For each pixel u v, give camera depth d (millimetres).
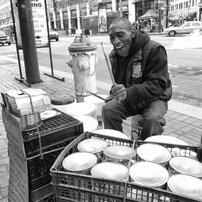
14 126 1531
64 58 12875
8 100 1569
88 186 1189
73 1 58562
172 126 3785
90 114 2693
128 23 2184
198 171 1271
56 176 1229
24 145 1455
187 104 4766
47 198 1597
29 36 6734
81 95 4156
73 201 1229
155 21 37781
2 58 14055
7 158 2924
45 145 1536
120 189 1132
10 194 1854
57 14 67250
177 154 1540
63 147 1611
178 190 1110
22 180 1586
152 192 1078
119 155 1411
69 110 2721
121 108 2451
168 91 2549
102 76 7590
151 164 1299
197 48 13672
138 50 2256
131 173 1229
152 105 2418
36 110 1506
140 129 2438
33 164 1501
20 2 6527
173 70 8078
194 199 1011
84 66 3986
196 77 6988
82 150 1492
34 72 7000
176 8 62250
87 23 40375
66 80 7289
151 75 2209
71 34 45125
